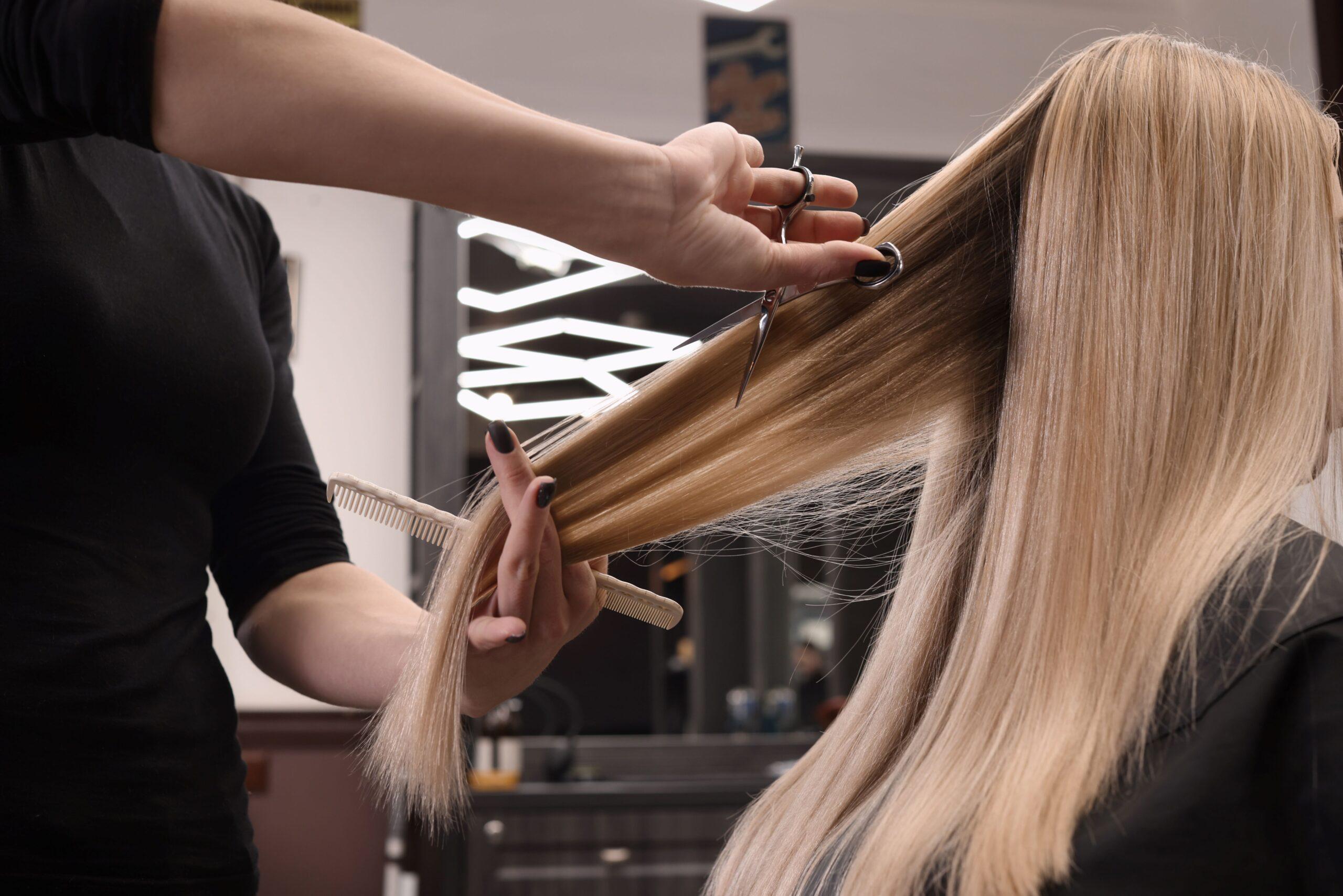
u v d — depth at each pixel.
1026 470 0.66
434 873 2.71
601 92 3.34
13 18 0.53
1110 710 0.57
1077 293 0.66
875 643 0.89
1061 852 0.53
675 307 3.27
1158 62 0.70
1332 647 0.53
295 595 0.94
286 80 0.51
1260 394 0.63
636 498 0.73
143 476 0.80
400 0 3.28
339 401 3.21
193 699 0.81
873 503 0.87
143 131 0.54
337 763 3.09
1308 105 0.69
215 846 0.81
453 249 3.21
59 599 0.71
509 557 0.68
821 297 0.71
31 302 0.71
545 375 3.21
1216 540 0.59
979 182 0.72
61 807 0.69
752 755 3.25
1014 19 3.53
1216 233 0.65
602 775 3.14
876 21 3.48
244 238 0.97
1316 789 0.52
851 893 0.60
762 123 3.39
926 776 0.63
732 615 3.31
